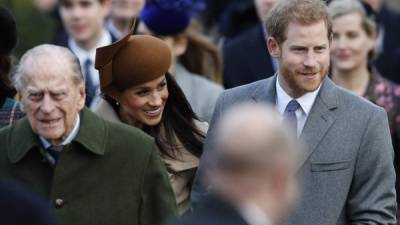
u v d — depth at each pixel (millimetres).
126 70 18531
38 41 32188
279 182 12312
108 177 17031
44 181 16984
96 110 19234
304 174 17203
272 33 17312
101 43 26703
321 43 17000
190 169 18859
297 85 17188
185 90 21906
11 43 19141
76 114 16891
